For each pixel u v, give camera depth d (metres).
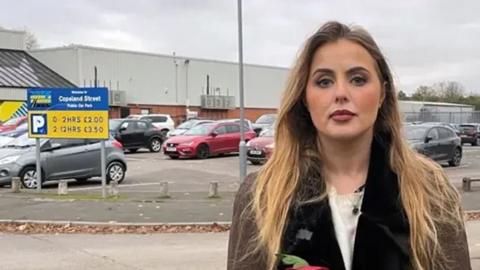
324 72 1.70
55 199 13.24
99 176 17.11
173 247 8.80
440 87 84.12
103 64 50.59
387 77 1.75
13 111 39.94
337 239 1.62
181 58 55.78
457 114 57.28
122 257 8.12
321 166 1.72
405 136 1.76
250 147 22.28
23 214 11.37
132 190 15.69
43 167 16.05
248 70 61.34
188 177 19.58
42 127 15.04
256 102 62.16
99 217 11.03
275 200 1.68
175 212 11.55
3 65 42.94
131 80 52.28
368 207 1.61
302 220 1.64
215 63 58.38
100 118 14.38
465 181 15.19
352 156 1.70
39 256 8.22
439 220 1.62
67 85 44.72
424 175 1.69
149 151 31.67
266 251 1.67
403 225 1.60
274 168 1.75
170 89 55.00
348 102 1.65
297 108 1.78
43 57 50.03
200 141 26.45
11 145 17.02
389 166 1.66
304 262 1.56
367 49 1.70
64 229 10.31
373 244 1.58
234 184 17.31
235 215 1.80
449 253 1.61
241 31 15.70
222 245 8.95
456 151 23.81
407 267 1.58
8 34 45.66
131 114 50.38
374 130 1.75
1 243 9.16
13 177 15.20
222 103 58.44
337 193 1.67
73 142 16.70
